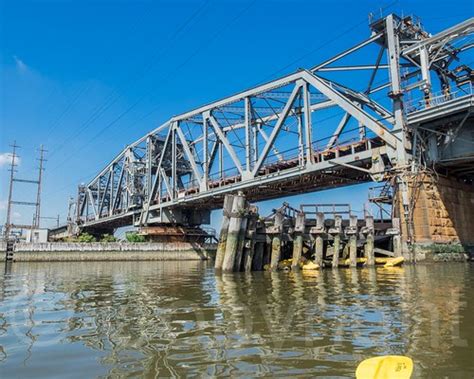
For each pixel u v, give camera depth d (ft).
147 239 224.33
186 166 253.24
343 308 38.47
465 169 113.29
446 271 78.23
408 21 122.21
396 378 18.24
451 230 108.37
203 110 192.95
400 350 24.18
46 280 78.79
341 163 125.08
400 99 112.68
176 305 42.86
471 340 25.91
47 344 27.25
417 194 105.09
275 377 20.29
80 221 349.20
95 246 179.73
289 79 149.28
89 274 96.27
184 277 81.97
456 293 46.62
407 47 118.62
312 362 22.44
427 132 110.63
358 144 124.06
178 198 207.00
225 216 90.22
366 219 99.86
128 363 22.95
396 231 104.73
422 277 66.69
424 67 113.09
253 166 175.73
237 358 23.41
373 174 115.14
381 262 100.94
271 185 159.94
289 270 89.81
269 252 97.25
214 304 42.83
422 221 103.09
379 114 135.64
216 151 205.77
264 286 58.80
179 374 21.02
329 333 28.63
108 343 27.32
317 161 140.67
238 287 58.49
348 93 140.15
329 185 159.63
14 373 21.57
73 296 52.19
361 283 59.77
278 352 24.41
